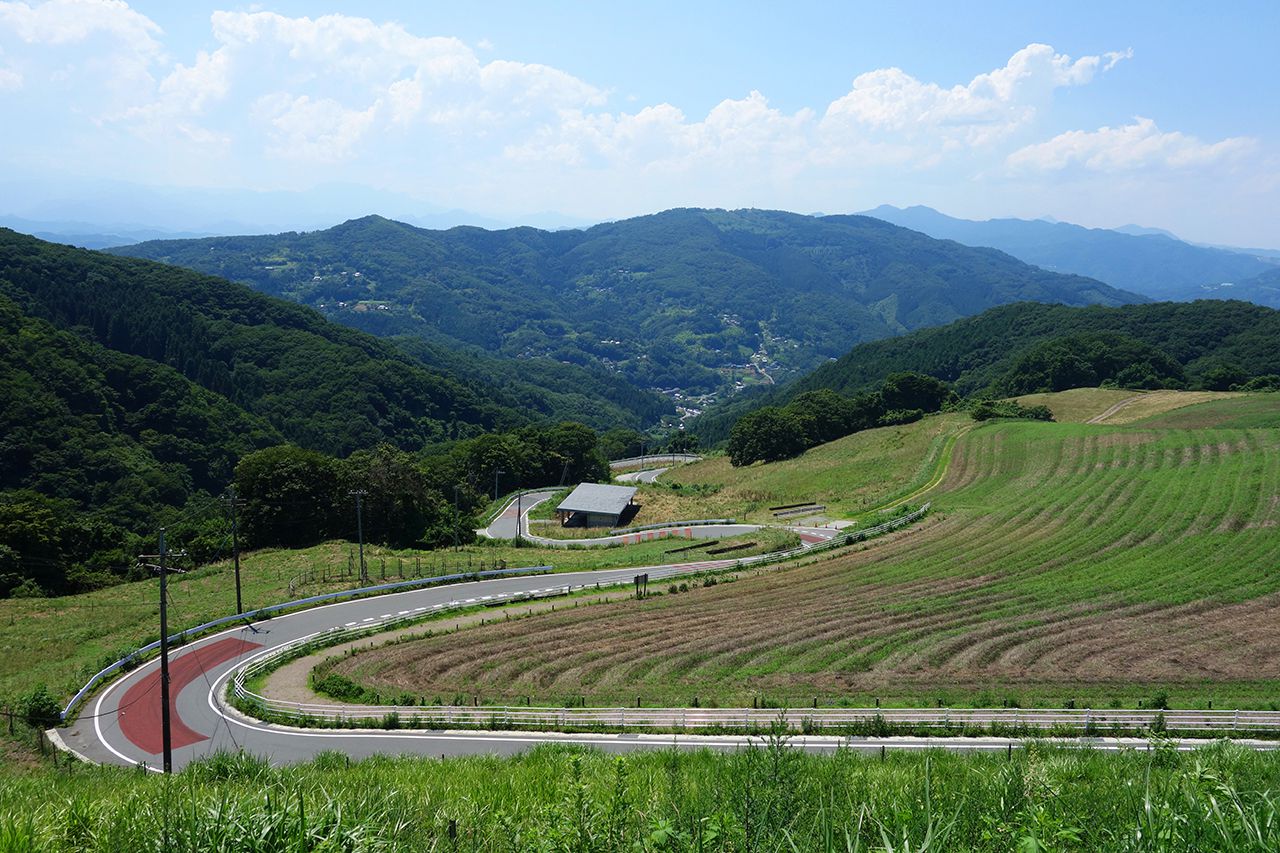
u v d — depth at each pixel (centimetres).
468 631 4534
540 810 705
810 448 11750
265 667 3969
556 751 1773
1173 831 520
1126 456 7619
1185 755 1320
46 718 3194
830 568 5594
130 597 5397
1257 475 6391
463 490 9450
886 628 4247
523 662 3944
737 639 4169
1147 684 3412
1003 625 4212
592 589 5512
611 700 3331
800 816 610
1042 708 3091
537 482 11388
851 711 2975
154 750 2950
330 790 865
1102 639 3972
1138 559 5191
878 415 12225
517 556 6738
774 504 8831
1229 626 4084
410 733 3016
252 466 7162
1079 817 657
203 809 613
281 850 541
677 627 4425
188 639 4425
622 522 8650
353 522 7369
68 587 6025
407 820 708
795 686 3475
